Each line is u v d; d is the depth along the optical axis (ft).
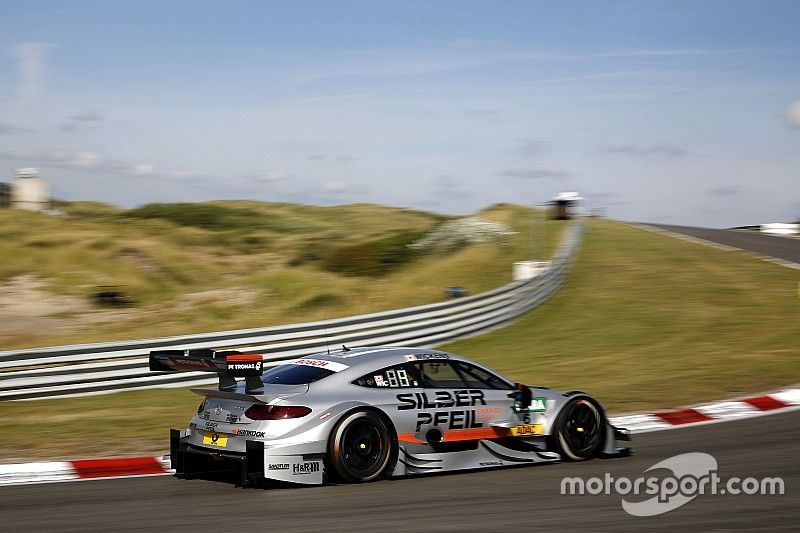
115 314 113.50
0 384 55.57
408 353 32.35
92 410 51.65
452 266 131.44
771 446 35.29
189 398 55.88
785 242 191.62
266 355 63.77
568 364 63.36
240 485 29.27
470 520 23.85
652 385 52.75
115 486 30.42
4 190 224.74
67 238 158.20
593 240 174.40
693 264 132.77
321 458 28.78
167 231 193.98
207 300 119.65
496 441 32.40
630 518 23.93
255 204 320.50
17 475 32.76
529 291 93.97
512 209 236.84
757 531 22.27
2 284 129.59
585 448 33.50
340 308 100.48
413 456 30.60
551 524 23.32
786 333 74.33
